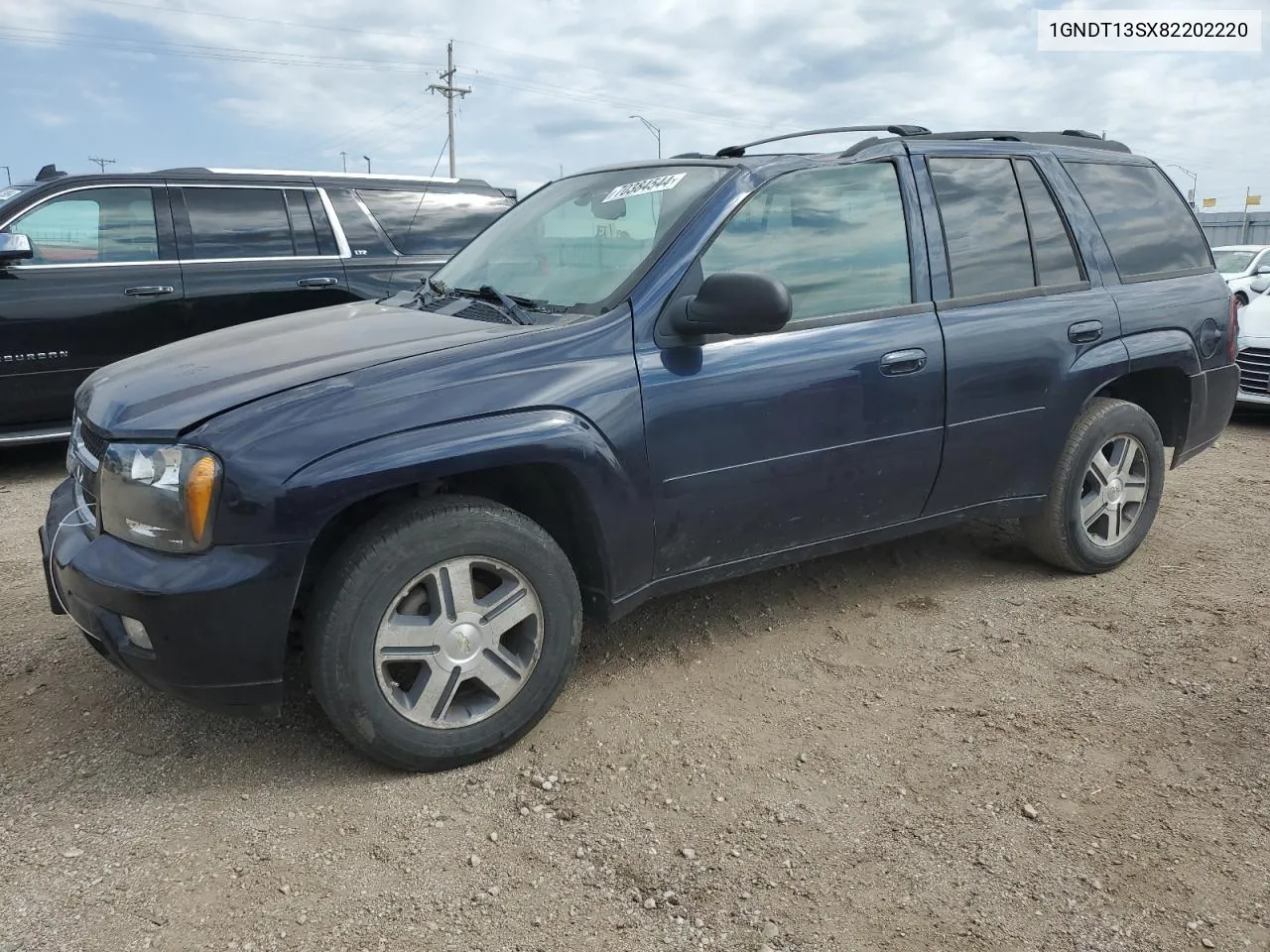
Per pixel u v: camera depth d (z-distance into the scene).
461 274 3.71
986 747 2.88
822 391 3.21
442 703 2.69
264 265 6.64
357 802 2.61
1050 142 4.16
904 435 3.43
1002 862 2.38
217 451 2.40
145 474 2.44
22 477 6.13
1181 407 4.39
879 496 3.46
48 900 2.22
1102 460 4.11
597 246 3.29
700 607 3.89
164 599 2.37
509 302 3.17
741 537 3.21
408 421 2.53
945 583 4.15
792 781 2.71
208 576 2.38
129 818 2.54
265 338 3.12
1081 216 4.05
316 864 2.36
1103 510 4.16
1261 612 3.83
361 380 2.58
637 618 3.79
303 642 2.75
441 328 3.02
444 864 2.37
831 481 3.32
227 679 2.48
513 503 3.03
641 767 2.78
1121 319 4.02
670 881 2.32
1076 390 3.86
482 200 7.76
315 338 3.04
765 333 3.14
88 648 3.50
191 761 2.80
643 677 3.32
